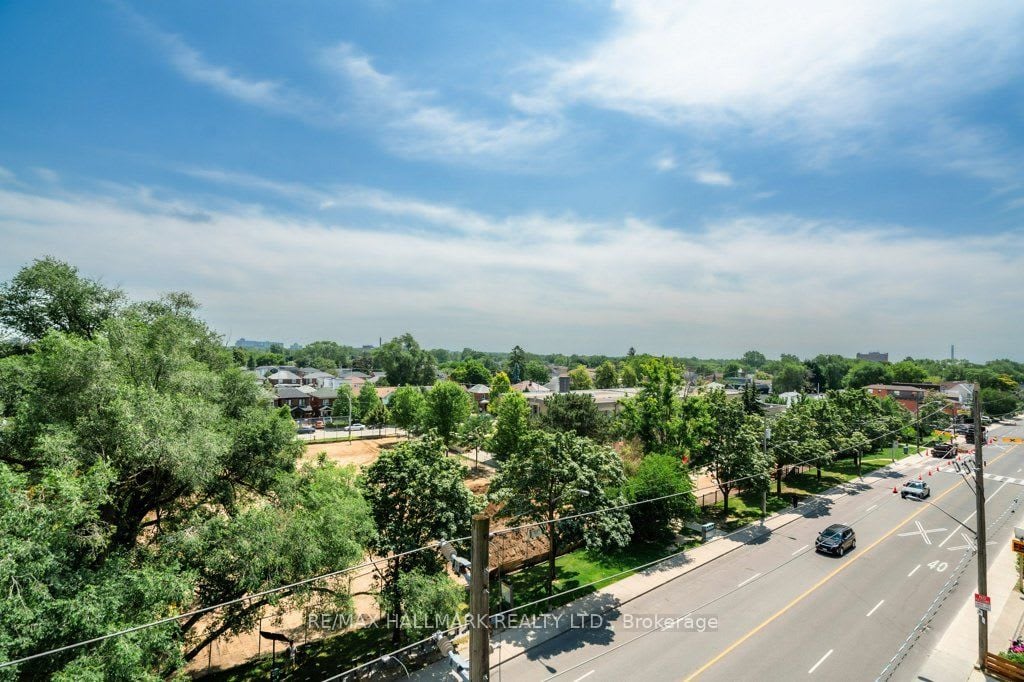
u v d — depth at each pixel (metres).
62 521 13.76
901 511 39.12
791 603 24.11
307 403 99.62
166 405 17.61
